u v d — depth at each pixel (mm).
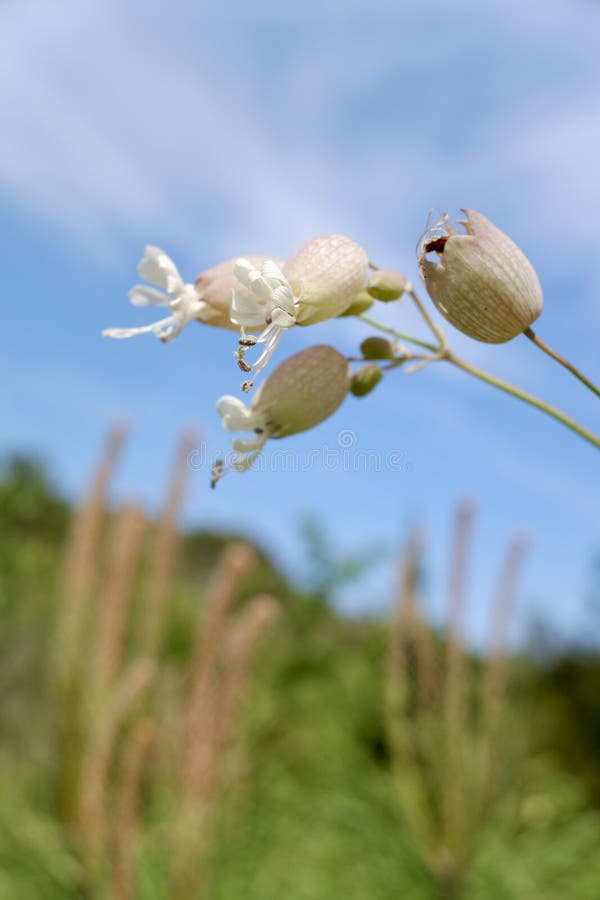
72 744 380
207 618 304
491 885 488
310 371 183
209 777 303
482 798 439
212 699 303
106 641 384
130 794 299
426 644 448
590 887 520
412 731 464
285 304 170
